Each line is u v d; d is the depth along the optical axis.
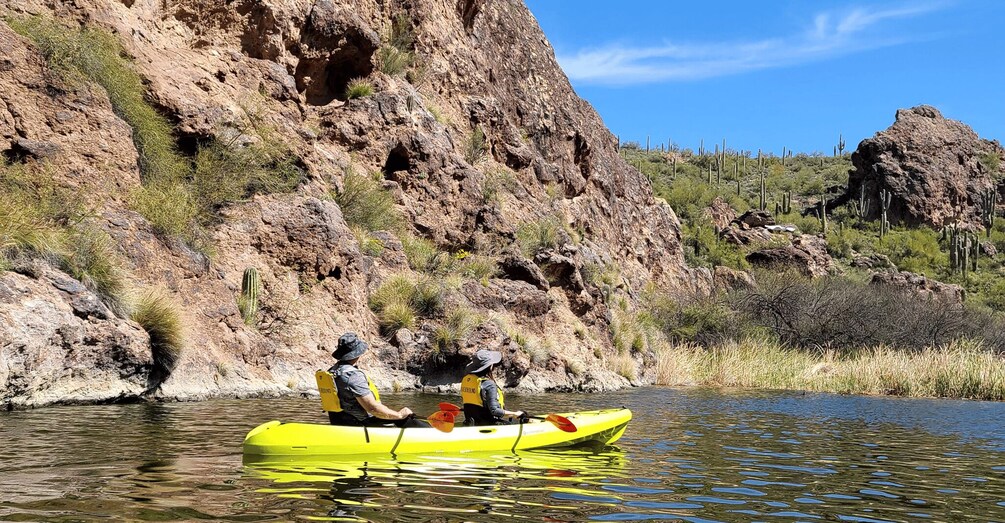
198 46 18.77
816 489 6.96
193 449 7.59
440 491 6.21
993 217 67.06
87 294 11.16
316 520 5.12
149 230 13.48
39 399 10.30
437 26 25.48
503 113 26.23
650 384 22.59
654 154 88.50
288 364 14.48
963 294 47.06
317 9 20.86
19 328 10.02
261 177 16.48
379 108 21.06
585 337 21.03
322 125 20.09
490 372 9.18
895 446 10.08
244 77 18.72
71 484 5.91
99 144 13.84
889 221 65.19
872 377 21.30
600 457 8.35
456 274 19.11
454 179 21.83
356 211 18.50
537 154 28.17
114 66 14.89
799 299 32.97
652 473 7.45
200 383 12.53
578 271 22.30
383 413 8.07
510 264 20.66
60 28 14.45
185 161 15.99
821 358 27.64
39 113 13.36
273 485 6.16
